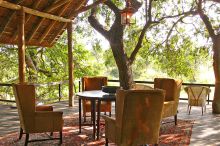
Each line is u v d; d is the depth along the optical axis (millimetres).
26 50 13141
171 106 5992
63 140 5078
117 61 9109
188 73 11273
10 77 14484
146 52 11164
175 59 11078
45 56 14688
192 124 6355
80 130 5625
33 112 4617
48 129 4730
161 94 4012
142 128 4035
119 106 3988
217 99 7582
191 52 10977
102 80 6816
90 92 5727
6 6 6094
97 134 5160
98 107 5172
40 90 14703
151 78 13039
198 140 5109
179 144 4859
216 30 8844
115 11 8953
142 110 3967
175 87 6070
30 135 5359
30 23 7629
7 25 7160
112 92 5574
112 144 4844
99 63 15211
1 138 5117
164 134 5520
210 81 11703
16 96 4609
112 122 4180
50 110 5125
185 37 10891
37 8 7105
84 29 13266
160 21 9773
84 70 14633
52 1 7309
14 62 14117
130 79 9148
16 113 7359
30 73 13430
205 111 7938
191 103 7531
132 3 8922
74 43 14594
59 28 8805
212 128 5996
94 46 13375
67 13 8406
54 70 14711
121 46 9039
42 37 8500
